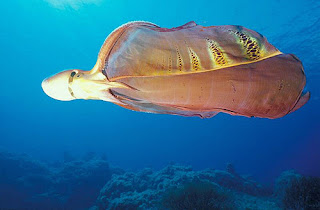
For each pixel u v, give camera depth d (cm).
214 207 733
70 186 1652
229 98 136
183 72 134
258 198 1293
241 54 134
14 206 1538
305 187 761
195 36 143
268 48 134
